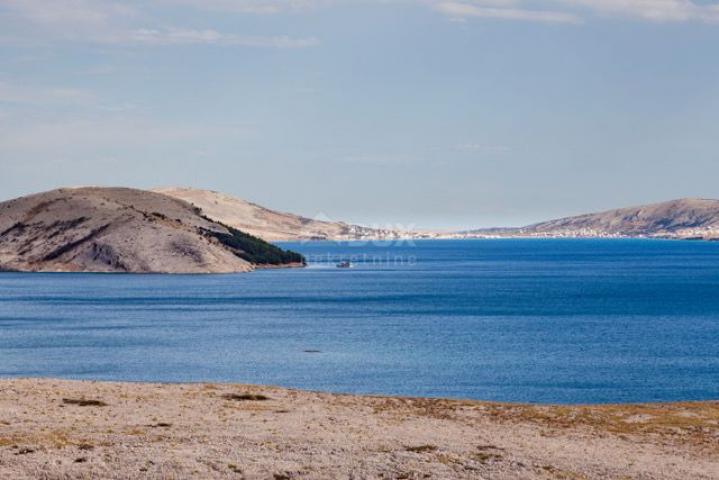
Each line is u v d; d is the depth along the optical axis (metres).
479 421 77.62
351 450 60.44
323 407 82.25
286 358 169.88
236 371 152.88
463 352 179.12
